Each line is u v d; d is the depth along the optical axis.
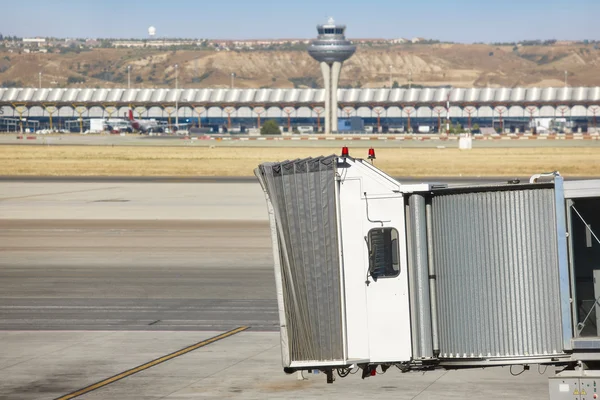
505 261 65.31
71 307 118.38
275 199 68.44
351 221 67.62
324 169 67.81
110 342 97.31
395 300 67.06
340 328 67.62
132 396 75.25
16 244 183.38
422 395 73.81
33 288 133.12
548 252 64.75
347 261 67.69
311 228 67.88
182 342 97.06
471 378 79.44
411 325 67.06
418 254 66.38
